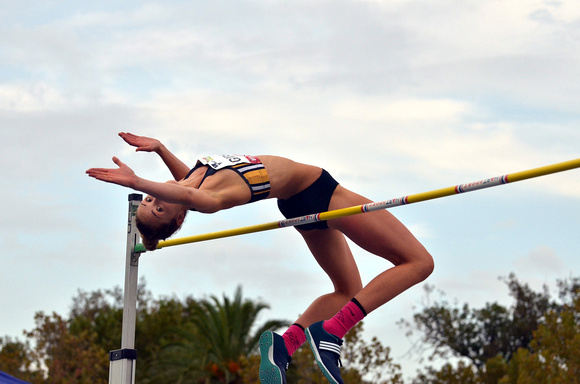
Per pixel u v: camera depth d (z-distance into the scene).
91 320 30.09
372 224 5.63
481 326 34.56
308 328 5.52
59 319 22.84
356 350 18.83
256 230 6.03
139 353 27.16
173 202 5.09
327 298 6.09
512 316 34.50
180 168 6.12
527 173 4.76
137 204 7.02
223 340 26.23
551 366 19.36
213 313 26.39
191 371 26.22
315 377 19.47
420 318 34.41
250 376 21.92
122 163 4.95
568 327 19.94
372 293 5.48
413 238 5.68
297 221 5.65
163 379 26.39
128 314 6.87
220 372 26.09
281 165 5.67
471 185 4.99
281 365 5.59
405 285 5.52
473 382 23.64
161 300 28.86
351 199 5.80
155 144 6.05
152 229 5.55
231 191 5.36
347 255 6.15
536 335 20.33
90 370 22.42
